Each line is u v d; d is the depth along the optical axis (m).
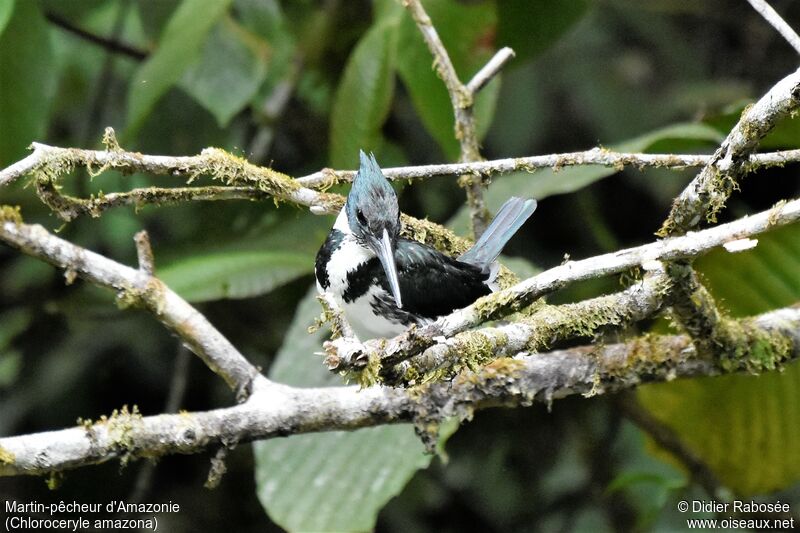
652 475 10.84
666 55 13.70
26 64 9.35
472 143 7.71
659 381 7.62
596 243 13.21
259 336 12.64
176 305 6.97
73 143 12.38
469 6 9.58
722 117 9.48
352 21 12.10
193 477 12.85
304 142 12.84
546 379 7.48
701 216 6.21
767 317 7.73
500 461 12.66
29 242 6.60
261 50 10.61
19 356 12.48
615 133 13.04
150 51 11.17
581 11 10.93
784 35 6.07
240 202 11.59
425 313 8.17
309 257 9.70
